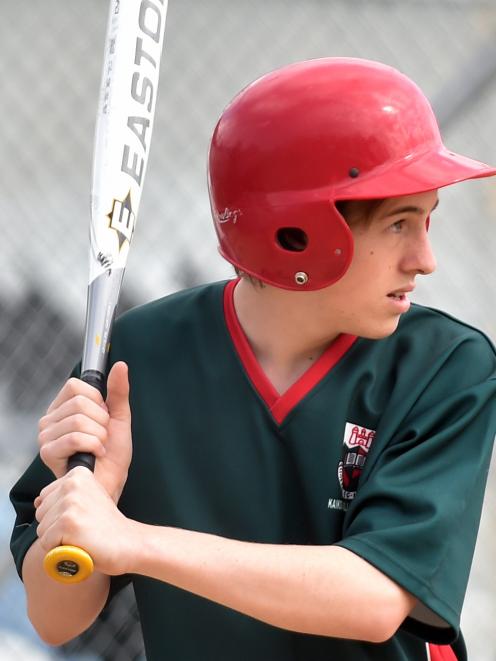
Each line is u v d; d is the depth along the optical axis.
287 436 6.97
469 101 12.99
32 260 14.14
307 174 6.59
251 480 7.01
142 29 7.76
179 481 7.11
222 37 14.83
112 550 5.93
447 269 15.17
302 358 7.18
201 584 6.07
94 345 7.14
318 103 6.62
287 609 6.13
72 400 6.64
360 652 6.95
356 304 6.73
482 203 15.28
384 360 7.12
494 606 14.38
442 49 15.26
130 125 7.66
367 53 15.13
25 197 14.28
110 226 7.46
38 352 13.88
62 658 13.10
